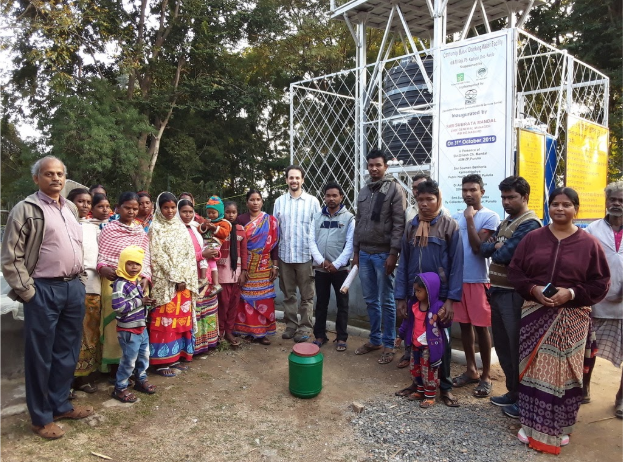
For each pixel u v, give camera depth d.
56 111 13.25
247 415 3.63
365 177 6.94
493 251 3.77
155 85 16.91
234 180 19.09
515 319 3.59
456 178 5.02
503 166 4.67
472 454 3.09
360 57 7.62
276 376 4.43
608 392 4.14
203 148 17.44
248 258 5.31
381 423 3.49
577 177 6.20
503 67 4.63
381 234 4.78
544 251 3.16
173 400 3.86
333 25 15.64
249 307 5.34
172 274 4.23
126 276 3.69
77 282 3.41
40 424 3.22
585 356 3.59
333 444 3.21
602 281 3.03
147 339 3.97
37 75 14.43
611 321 3.73
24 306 3.20
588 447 3.20
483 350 4.00
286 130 19.11
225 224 5.02
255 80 18.64
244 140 18.41
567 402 3.10
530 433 3.18
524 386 3.24
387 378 4.40
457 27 8.07
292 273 5.48
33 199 3.20
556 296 3.03
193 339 4.62
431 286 3.67
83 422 3.45
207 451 3.10
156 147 16.03
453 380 4.23
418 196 3.90
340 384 4.25
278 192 17.31
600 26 12.34
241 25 17.00
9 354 3.74
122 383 3.80
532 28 13.91
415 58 6.24
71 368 3.44
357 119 7.38
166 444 3.19
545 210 5.37
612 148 12.41
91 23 14.34
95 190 4.69
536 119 7.04
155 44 16.19
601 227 3.82
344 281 5.10
